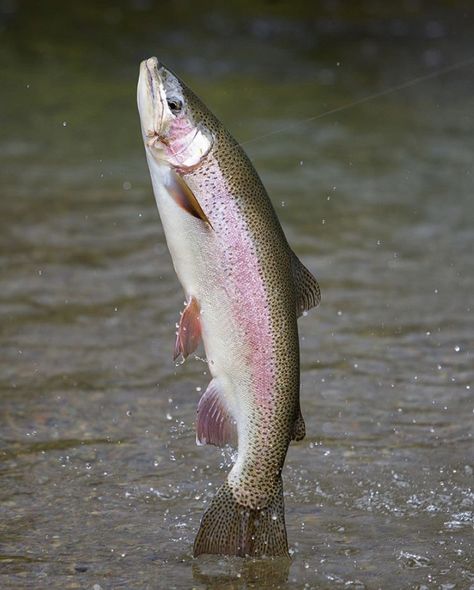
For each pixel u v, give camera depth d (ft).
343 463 30.68
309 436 32.45
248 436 23.88
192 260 23.67
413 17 119.75
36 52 100.73
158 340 40.22
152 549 25.80
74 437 32.09
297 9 121.49
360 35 111.75
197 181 23.43
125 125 77.41
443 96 87.61
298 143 72.74
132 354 38.75
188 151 23.32
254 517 23.98
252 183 23.82
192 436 32.42
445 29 114.52
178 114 23.24
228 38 109.19
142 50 102.73
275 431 23.76
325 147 71.87
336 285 46.42
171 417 33.71
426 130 76.84
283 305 23.72
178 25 114.01
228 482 23.98
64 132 75.05
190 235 23.54
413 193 61.46
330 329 41.47
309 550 25.84
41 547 25.77
